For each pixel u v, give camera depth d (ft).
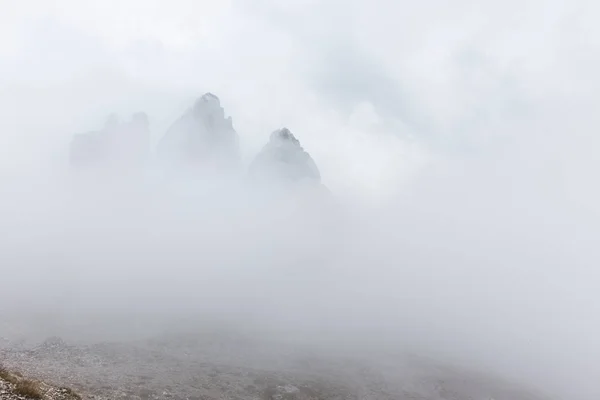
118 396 132.98
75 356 178.91
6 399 80.59
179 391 155.94
